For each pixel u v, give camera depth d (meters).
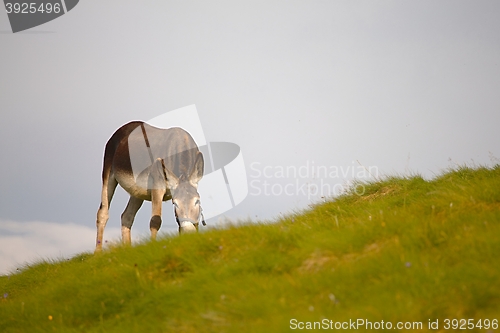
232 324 24.95
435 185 44.84
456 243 28.69
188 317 26.98
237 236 34.62
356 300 25.23
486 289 23.69
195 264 33.22
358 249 30.62
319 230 34.91
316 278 27.52
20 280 46.94
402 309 23.50
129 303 31.23
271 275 29.61
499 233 27.97
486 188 36.31
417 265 26.56
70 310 32.38
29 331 31.88
